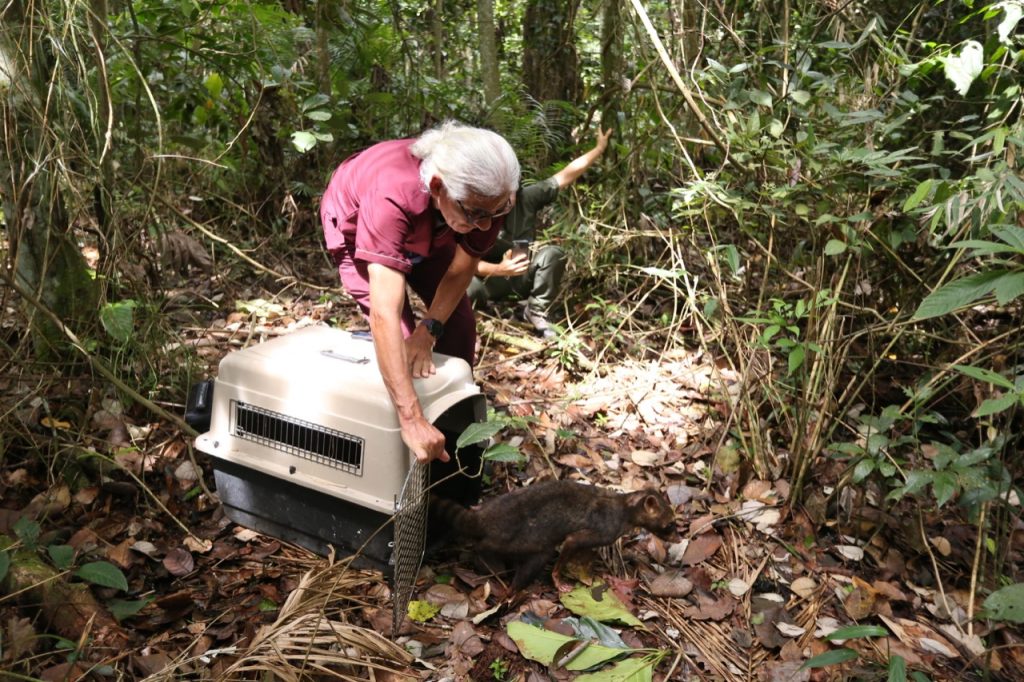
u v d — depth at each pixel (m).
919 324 4.11
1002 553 2.96
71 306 3.55
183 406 3.68
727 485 3.54
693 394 4.18
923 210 3.20
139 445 3.44
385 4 6.72
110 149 3.66
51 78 3.28
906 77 4.04
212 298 4.98
